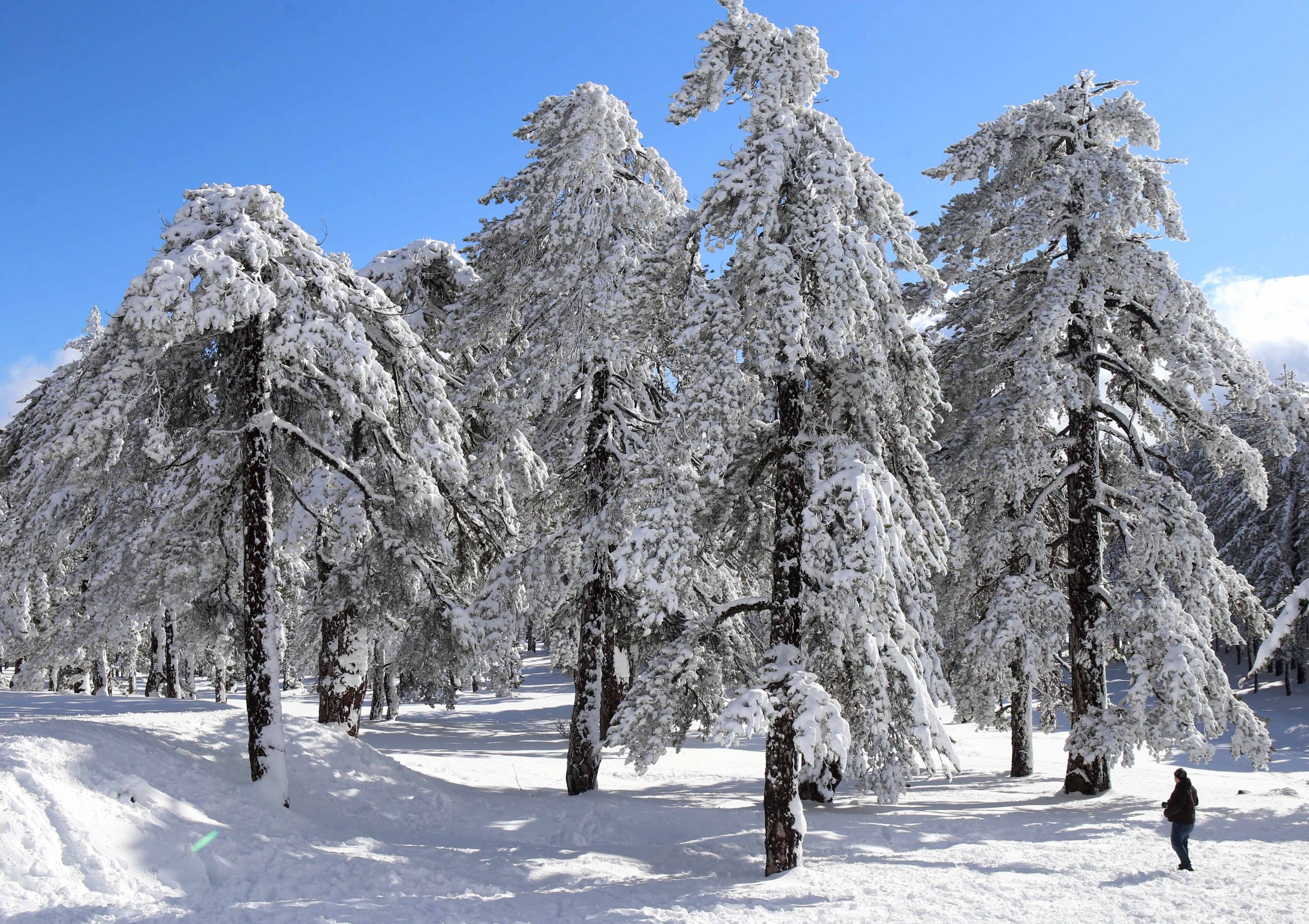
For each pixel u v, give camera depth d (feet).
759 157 37.91
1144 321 61.72
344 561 58.90
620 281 55.01
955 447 62.90
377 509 54.54
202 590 50.21
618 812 50.62
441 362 59.98
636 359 60.23
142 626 77.15
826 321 35.40
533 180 61.52
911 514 37.86
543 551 57.31
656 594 34.63
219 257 38.96
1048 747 100.89
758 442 42.86
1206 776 72.43
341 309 45.03
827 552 35.99
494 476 57.21
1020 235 56.59
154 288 36.70
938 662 39.06
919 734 34.83
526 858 40.34
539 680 205.87
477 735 98.17
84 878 30.04
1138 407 65.67
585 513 58.03
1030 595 57.16
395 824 45.16
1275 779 70.74
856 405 39.99
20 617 80.74
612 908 31.94
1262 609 57.16
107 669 101.35
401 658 58.39
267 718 41.81
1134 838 44.32
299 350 43.01
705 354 36.68
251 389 44.27
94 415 37.73
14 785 32.17
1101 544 60.80
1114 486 67.31
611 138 56.80
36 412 55.26
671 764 75.87
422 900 31.94
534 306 61.57
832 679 38.45
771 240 38.81
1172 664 50.42
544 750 84.48
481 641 55.98
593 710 56.75
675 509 35.91
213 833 35.04
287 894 32.01
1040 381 54.80
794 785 37.76
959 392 66.18
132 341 39.47
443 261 69.36
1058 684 71.92
